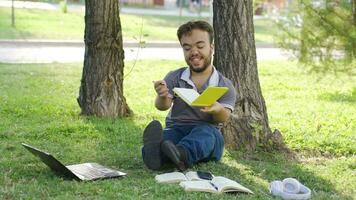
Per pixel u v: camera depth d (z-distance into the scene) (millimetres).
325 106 10344
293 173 5902
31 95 10328
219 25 6793
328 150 6996
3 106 8945
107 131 7430
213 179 5219
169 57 17609
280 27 11344
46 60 15758
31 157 6004
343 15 10688
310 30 10961
